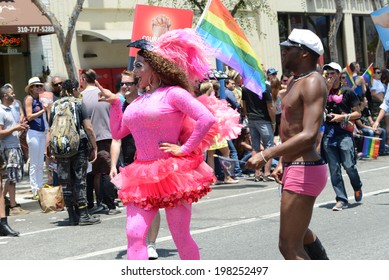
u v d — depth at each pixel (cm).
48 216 1582
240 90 2183
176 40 755
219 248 1099
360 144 2270
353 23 4312
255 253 1045
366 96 2645
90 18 2970
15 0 2512
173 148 727
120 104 789
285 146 686
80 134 1402
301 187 704
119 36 2889
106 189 1526
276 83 2103
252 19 3647
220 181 1977
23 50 2744
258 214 1417
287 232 714
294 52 721
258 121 1928
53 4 2825
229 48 1688
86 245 1202
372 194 1588
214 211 1490
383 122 2695
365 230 1184
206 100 777
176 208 741
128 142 1209
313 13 4047
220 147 1903
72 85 1436
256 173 1997
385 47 2055
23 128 1598
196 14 3150
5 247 1219
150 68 744
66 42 2122
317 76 706
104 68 3022
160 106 727
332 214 1358
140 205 731
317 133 690
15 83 2795
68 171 1415
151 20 1534
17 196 1875
